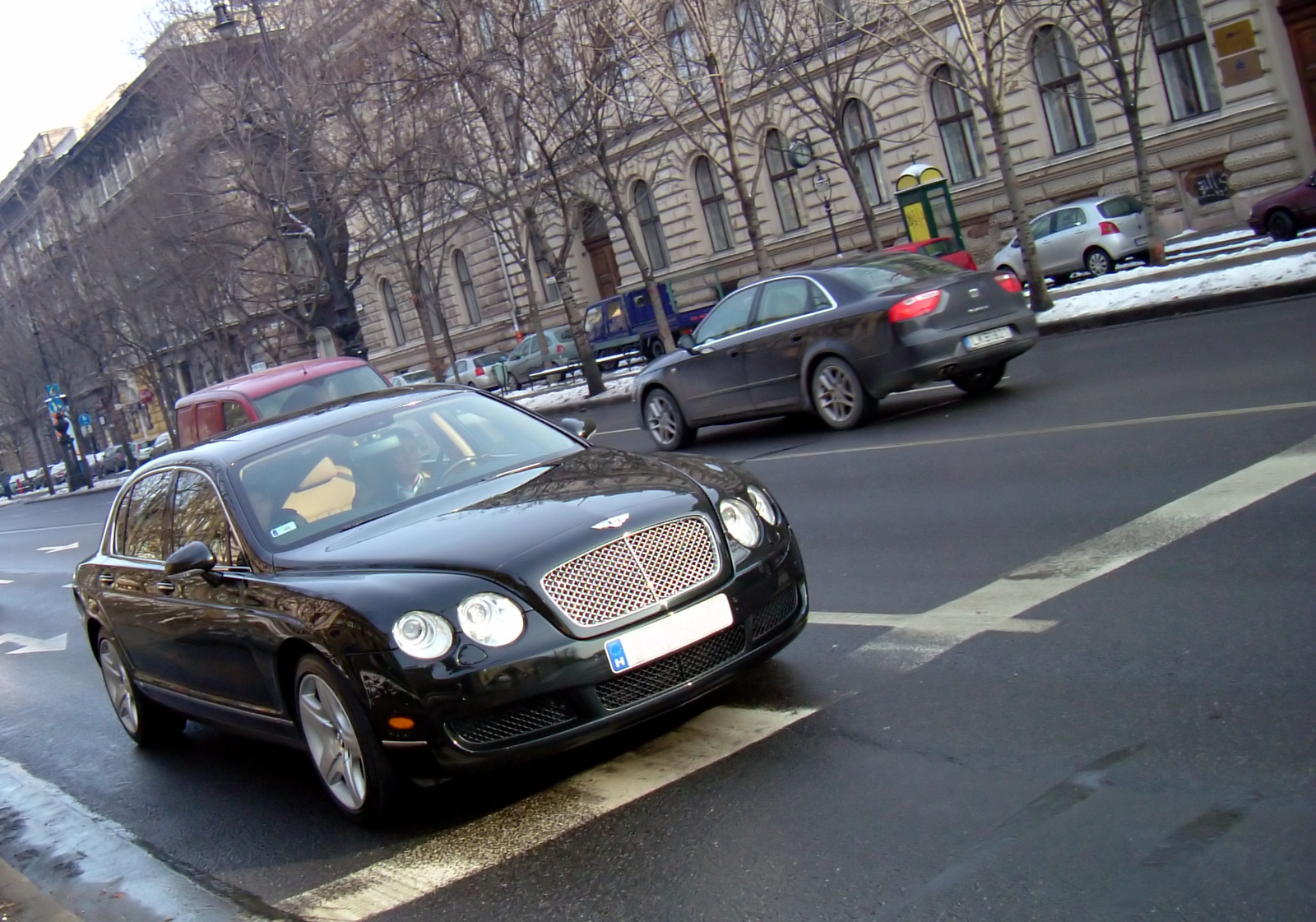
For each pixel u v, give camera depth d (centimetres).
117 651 716
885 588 688
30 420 6425
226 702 591
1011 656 521
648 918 370
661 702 468
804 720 500
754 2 2633
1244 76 2788
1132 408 1038
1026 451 978
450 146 2864
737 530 507
